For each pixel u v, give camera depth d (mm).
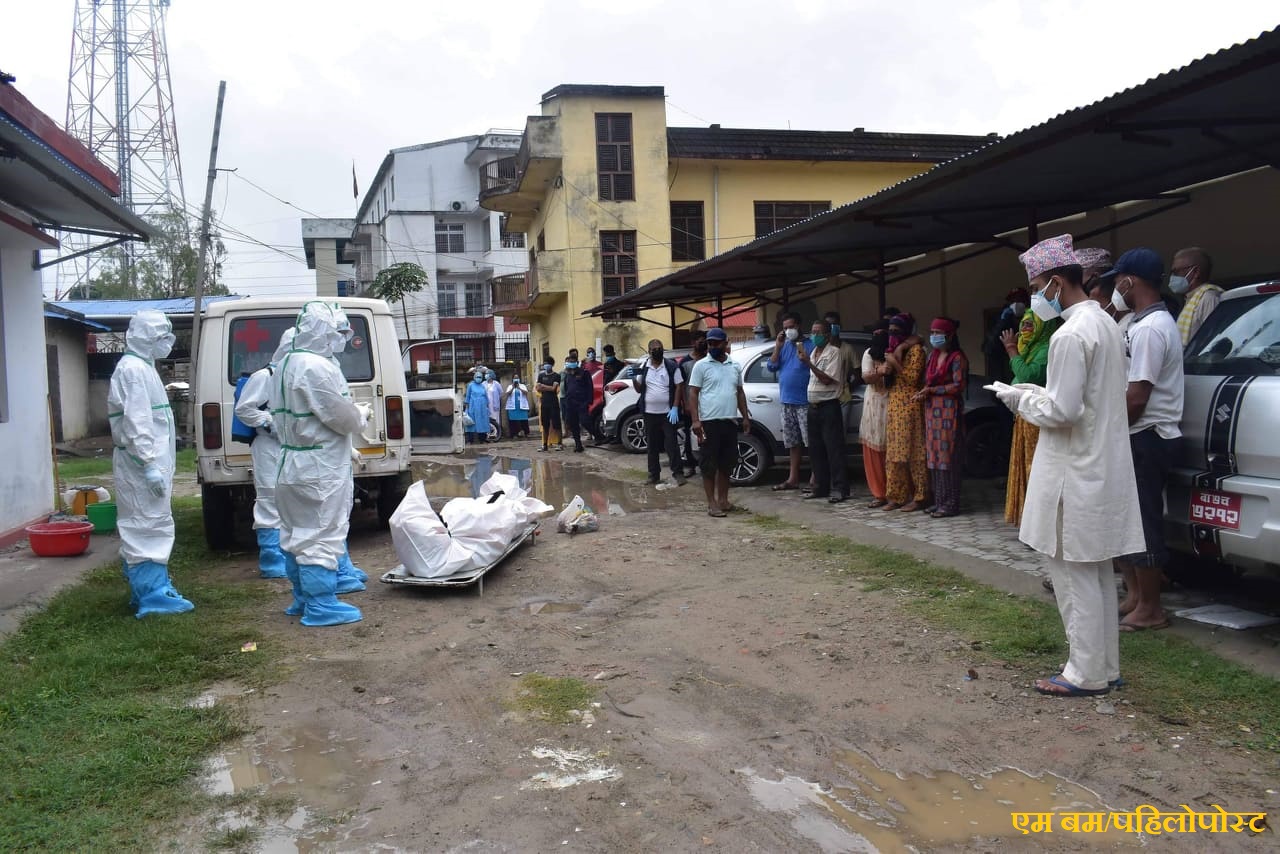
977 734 3918
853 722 4105
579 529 8672
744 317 25672
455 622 5945
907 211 9109
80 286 40781
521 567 7359
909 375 8664
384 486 8938
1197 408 4832
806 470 12156
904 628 5352
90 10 34438
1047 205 9383
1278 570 4453
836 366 9523
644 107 27328
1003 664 4676
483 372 22469
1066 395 3924
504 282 34562
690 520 9234
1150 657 4535
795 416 10391
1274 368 4688
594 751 3902
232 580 7340
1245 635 4734
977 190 8508
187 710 4391
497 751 3938
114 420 5941
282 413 5898
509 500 7762
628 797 3480
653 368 11992
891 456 8773
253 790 3609
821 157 28547
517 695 4590
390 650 5398
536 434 24438
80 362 24438
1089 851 3025
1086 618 4125
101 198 7812
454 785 3627
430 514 6777
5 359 8453
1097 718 3977
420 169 44031
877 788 3508
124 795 3541
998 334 9398
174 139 35875
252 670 5062
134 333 6055
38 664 5004
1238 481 4547
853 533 8008
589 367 18078
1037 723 3975
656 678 4758
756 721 4164
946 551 7031
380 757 3918
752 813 3338
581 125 27078
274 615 6211
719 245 28578
